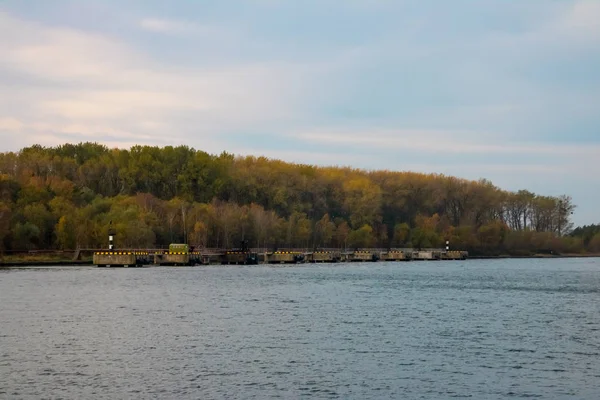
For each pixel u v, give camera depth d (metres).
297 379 48.00
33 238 191.88
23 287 109.94
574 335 66.38
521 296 106.12
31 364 51.41
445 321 74.94
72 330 66.19
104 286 113.94
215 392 44.69
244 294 102.94
